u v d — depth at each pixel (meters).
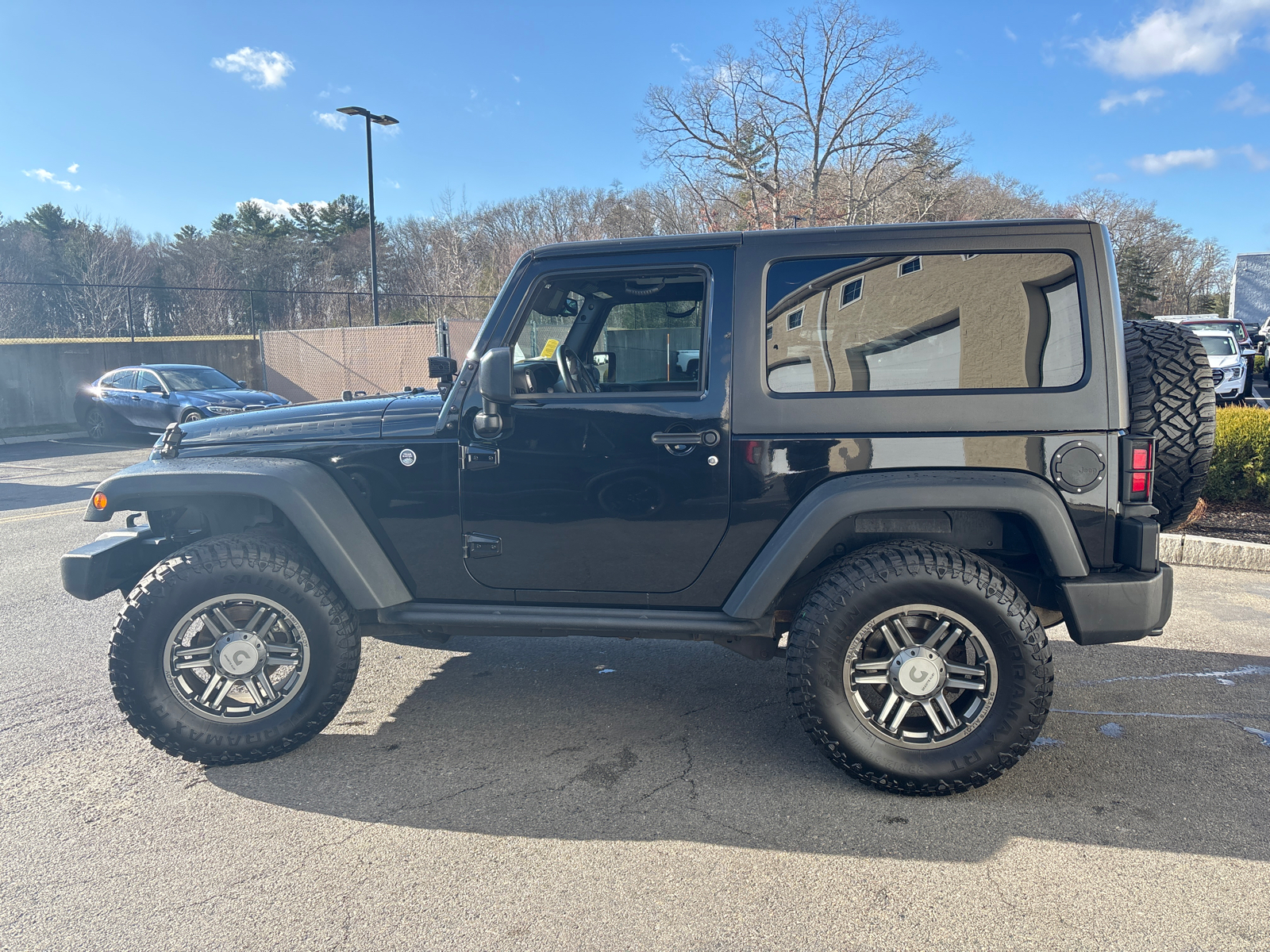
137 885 2.33
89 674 4.04
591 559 2.97
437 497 3.03
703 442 2.82
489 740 3.27
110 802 2.81
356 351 19.69
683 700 3.68
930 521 2.90
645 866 2.40
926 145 32.16
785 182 34.47
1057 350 2.70
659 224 37.44
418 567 3.10
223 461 3.07
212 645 3.01
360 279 53.19
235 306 27.73
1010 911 2.18
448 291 42.44
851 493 2.68
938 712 2.75
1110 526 2.70
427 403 3.17
